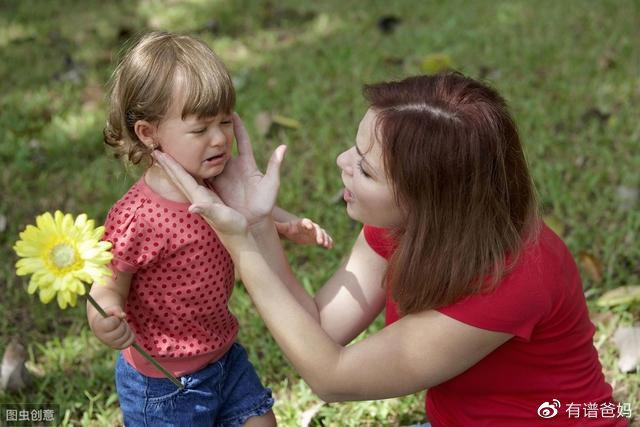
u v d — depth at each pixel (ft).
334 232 11.05
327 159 12.46
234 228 6.13
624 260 10.39
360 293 7.21
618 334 8.97
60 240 5.43
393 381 6.26
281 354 9.32
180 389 6.65
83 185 12.17
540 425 6.53
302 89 14.38
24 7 18.39
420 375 6.22
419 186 5.82
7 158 12.85
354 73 14.76
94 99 14.32
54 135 13.17
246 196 6.65
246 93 14.38
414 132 5.77
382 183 6.02
